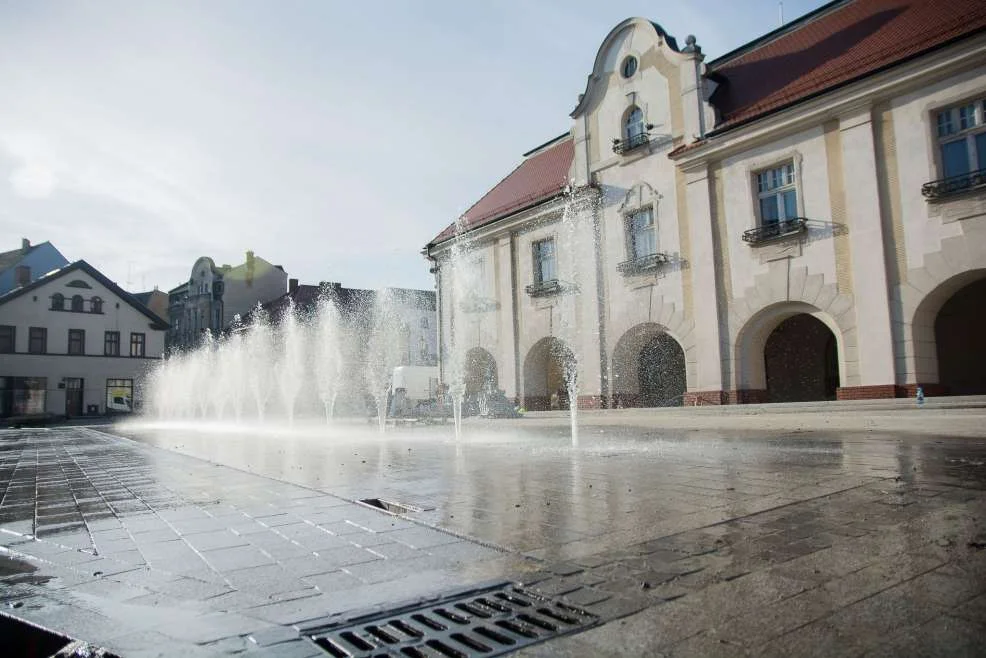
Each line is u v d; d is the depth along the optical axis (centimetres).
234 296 5591
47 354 4675
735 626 250
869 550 344
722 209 1864
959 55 1372
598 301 2219
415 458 969
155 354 5147
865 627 242
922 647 222
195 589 332
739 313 1806
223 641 256
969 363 1795
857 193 1558
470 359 2841
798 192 1678
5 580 359
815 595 279
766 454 835
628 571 330
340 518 505
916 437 997
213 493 664
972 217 1375
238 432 2105
